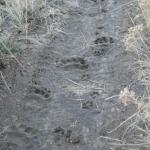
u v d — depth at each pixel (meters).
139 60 2.86
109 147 2.39
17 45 3.15
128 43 2.90
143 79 2.77
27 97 2.78
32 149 2.43
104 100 2.70
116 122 2.53
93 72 2.93
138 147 2.36
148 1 3.10
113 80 2.84
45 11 3.47
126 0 3.54
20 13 3.39
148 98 2.56
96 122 2.55
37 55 3.11
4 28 3.32
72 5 3.57
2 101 2.75
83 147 2.41
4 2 3.56
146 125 2.46
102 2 3.57
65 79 2.90
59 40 3.24
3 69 3.00
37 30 3.35
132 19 3.31
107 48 3.11
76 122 2.57
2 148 2.45
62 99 2.74
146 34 3.11
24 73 2.96
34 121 2.60
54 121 2.59
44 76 2.93
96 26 3.33
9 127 2.58
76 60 3.04
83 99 2.73
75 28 3.34
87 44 3.16
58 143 2.45
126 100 2.44
